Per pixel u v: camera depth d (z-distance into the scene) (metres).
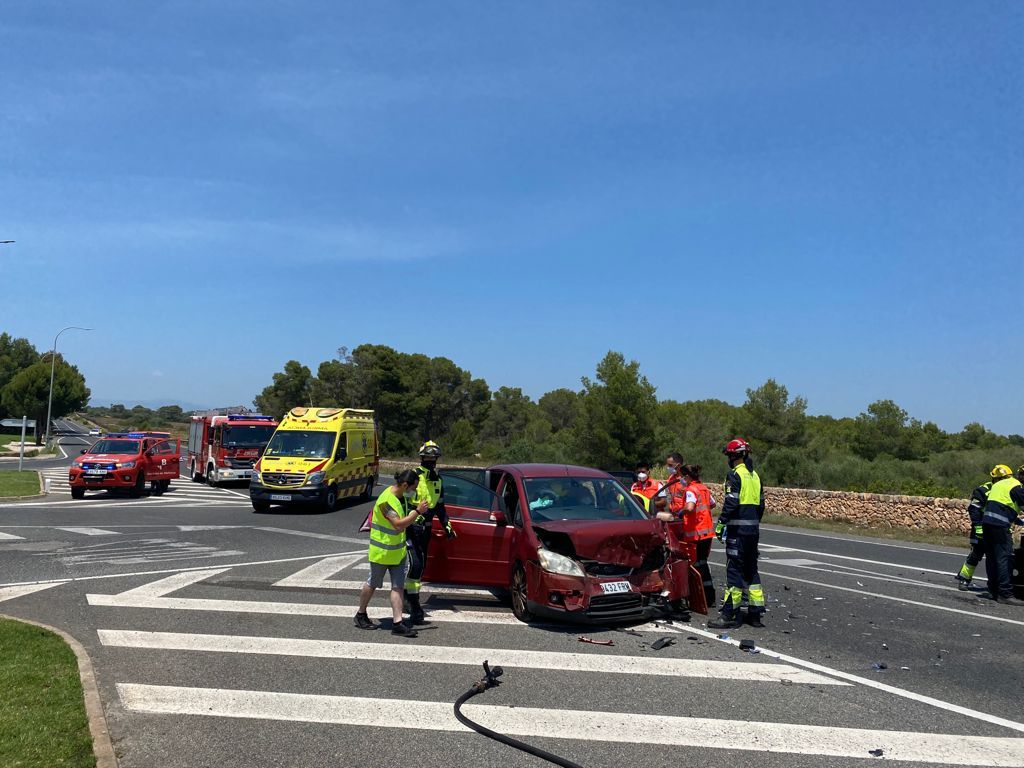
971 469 29.05
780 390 34.56
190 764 4.56
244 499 25.73
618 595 7.81
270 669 6.50
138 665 6.57
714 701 5.75
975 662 6.87
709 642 7.56
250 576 10.93
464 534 8.91
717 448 36.44
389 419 66.00
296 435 22.12
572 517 8.55
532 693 5.93
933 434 49.12
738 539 8.25
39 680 5.83
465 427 55.91
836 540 17.67
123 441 26.05
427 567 8.99
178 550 13.44
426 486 8.34
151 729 5.11
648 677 6.36
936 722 5.32
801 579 11.56
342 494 22.33
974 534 10.61
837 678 6.36
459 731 5.13
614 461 32.34
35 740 4.66
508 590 9.61
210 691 5.91
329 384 67.62
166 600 9.26
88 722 5.03
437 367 67.94
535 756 4.71
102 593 9.64
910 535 18.72
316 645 7.29
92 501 23.73
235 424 31.03
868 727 5.22
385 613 8.73
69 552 13.10
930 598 10.02
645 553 8.09
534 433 52.22
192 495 26.80
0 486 26.84
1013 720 5.36
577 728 5.19
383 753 4.75
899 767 4.57
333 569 11.57
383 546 7.68
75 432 113.75
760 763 4.62
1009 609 9.34
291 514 20.48
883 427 39.59
